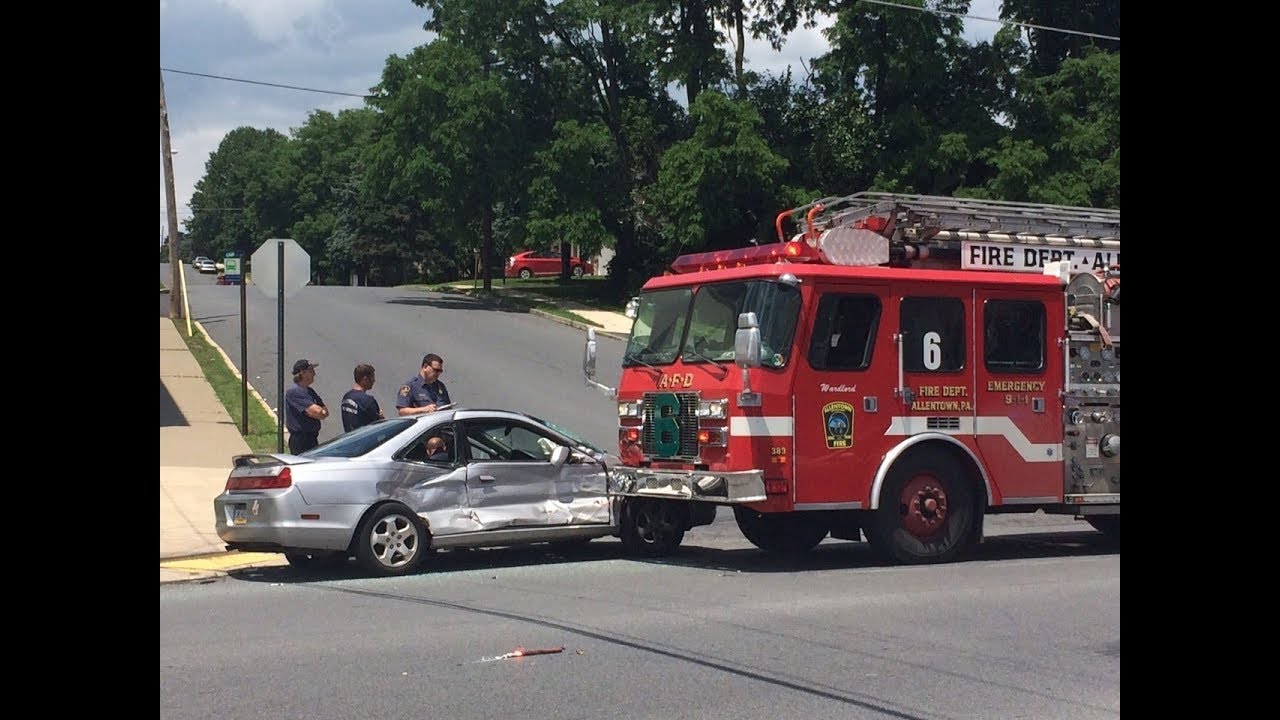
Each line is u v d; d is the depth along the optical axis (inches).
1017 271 535.8
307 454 490.3
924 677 303.9
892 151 1785.2
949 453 509.0
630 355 527.2
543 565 508.4
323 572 491.2
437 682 298.5
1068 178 1656.0
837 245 494.3
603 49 2130.9
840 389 484.4
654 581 458.6
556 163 1930.4
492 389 1118.4
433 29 2134.6
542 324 1660.9
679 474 486.6
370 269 3649.1
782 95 1935.3
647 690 290.2
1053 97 1718.8
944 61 1772.9
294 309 1724.9
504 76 2048.5
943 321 506.6
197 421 925.8
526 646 338.6
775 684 296.2
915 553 502.0
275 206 4837.6
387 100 2001.7
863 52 1756.9
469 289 2228.1
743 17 1985.7
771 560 525.7
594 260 3181.6
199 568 495.5
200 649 337.1
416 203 3558.1
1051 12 1866.4
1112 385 534.0
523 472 507.2
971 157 1704.0
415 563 482.6
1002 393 515.5
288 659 324.2
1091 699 283.4
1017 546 578.6
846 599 413.7
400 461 483.8
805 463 477.4
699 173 1743.4
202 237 6441.9
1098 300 531.8
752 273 486.3
